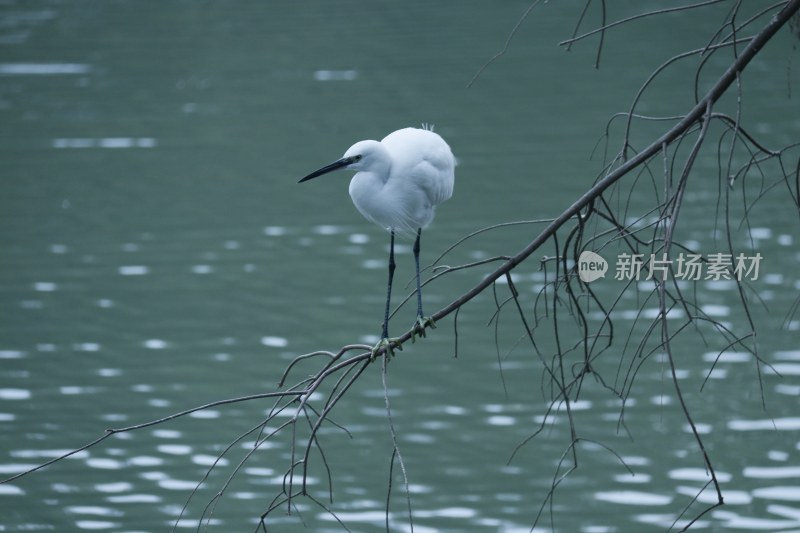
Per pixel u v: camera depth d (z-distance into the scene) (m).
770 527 12.69
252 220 22.94
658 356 16.80
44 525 13.37
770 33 5.66
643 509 13.21
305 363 17.05
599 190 5.78
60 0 42.62
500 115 28.52
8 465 14.62
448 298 19.02
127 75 33.62
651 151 5.75
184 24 39.00
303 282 19.91
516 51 34.12
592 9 38.47
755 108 27.94
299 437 15.22
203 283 20.09
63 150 27.77
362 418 15.59
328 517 13.35
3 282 20.28
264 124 28.83
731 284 18.70
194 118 29.72
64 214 23.58
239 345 17.70
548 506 13.34
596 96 29.84
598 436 14.90
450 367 16.89
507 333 17.86
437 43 35.12
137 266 20.91
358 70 32.88
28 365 17.22
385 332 7.76
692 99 29.05
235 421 15.71
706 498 13.33
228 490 14.09
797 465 13.91
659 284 5.66
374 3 40.75
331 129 28.08
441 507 13.42
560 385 5.89
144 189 24.94
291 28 37.78
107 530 13.27
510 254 20.52
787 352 16.55
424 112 28.89
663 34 35.22
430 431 15.13
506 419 15.36
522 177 24.19
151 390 16.47
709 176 24.08
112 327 18.45
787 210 21.78
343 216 23.02
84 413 15.88
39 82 33.19
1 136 28.83
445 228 21.81
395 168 7.82
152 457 14.89
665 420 15.20
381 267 20.45
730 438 14.62
